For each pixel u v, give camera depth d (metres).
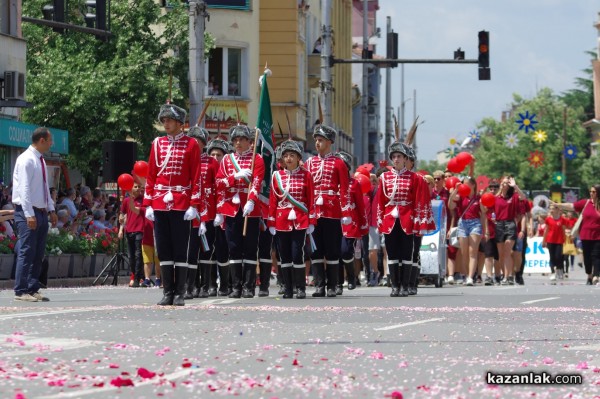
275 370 13.92
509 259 42.78
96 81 64.56
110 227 51.69
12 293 32.66
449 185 44.34
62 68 65.19
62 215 45.88
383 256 41.53
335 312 23.28
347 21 125.56
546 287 38.75
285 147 28.48
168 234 24.56
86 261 44.59
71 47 67.12
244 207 28.02
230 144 30.44
